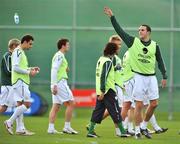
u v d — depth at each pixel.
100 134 42.28
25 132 41.06
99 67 38.97
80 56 65.06
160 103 63.62
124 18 64.69
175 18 64.38
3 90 41.97
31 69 40.47
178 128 49.44
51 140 37.62
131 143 36.59
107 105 39.19
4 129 44.47
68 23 65.06
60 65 42.09
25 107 40.47
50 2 64.94
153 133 43.72
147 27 38.38
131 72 42.72
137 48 38.41
